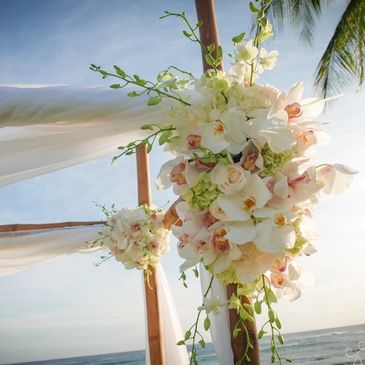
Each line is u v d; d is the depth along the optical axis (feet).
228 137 3.42
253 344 5.51
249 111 3.57
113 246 9.65
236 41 3.80
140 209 9.84
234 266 3.35
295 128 3.48
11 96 5.60
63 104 5.68
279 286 3.49
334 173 3.53
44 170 8.53
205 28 6.43
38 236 11.25
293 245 3.14
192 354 3.46
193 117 3.61
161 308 12.51
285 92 3.50
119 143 8.08
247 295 3.63
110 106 5.78
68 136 7.12
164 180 3.68
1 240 11.03
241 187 3.22
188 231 3.43
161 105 3.85
